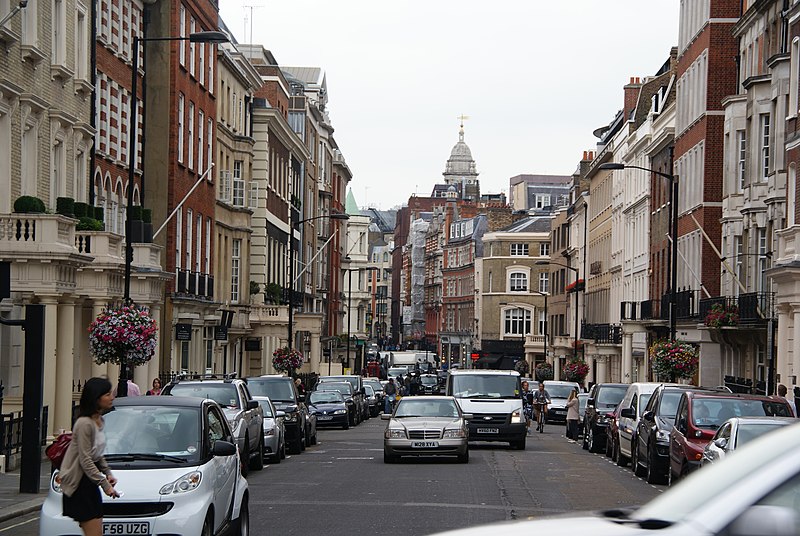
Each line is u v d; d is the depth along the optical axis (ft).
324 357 367.86
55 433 110.63
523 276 545.03
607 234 337.72
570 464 116.57
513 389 140.15
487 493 82.33
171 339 177.06
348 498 78.02
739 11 200.23
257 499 77.25
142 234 147.64
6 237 106.32
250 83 247.50
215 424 54.95
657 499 20.94
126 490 47.83
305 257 337.52
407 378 338.75
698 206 205.67
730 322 158.20
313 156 362.33
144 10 174.50
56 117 126.11
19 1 115.96
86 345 143.23
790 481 18.72
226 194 225.76
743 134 181.06
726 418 82.12
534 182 647.15
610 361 315.37
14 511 66.49
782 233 132.16
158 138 178.60
